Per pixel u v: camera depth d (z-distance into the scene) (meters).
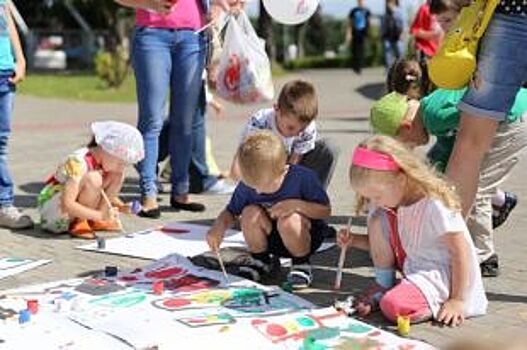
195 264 4.52
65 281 4.24
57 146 10.34
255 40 6.03
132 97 19.03
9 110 5.57
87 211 5.25
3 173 5.55
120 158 5.33
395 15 19.48
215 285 4.14
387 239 3.88
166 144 6.67
